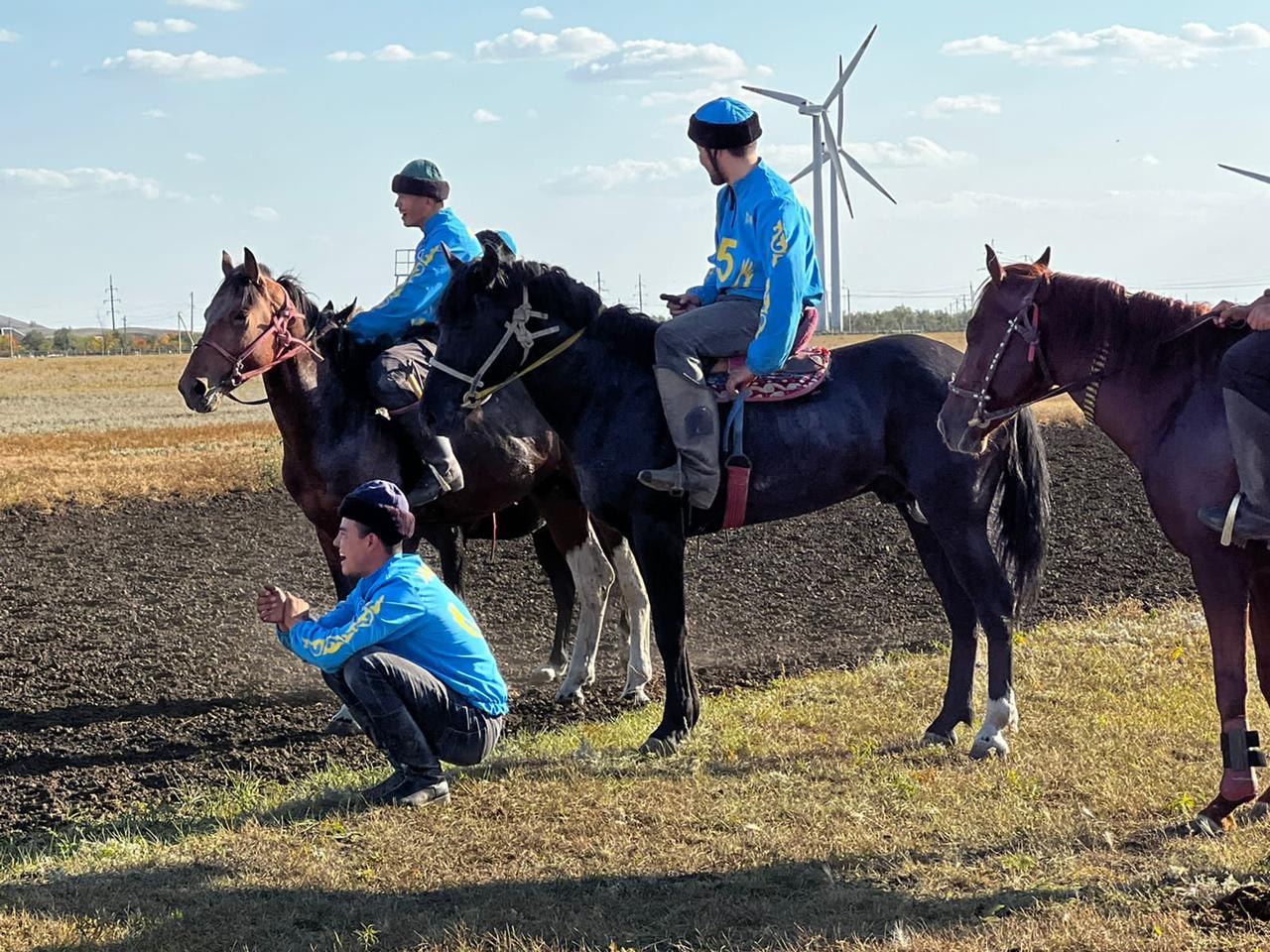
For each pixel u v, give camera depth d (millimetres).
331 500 7566
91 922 4516
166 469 17656
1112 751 6152
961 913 4227
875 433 6473
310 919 4535
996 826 5129
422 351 7668
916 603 10859
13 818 6164
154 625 10391
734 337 6316
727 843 5113
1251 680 7309
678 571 6555
